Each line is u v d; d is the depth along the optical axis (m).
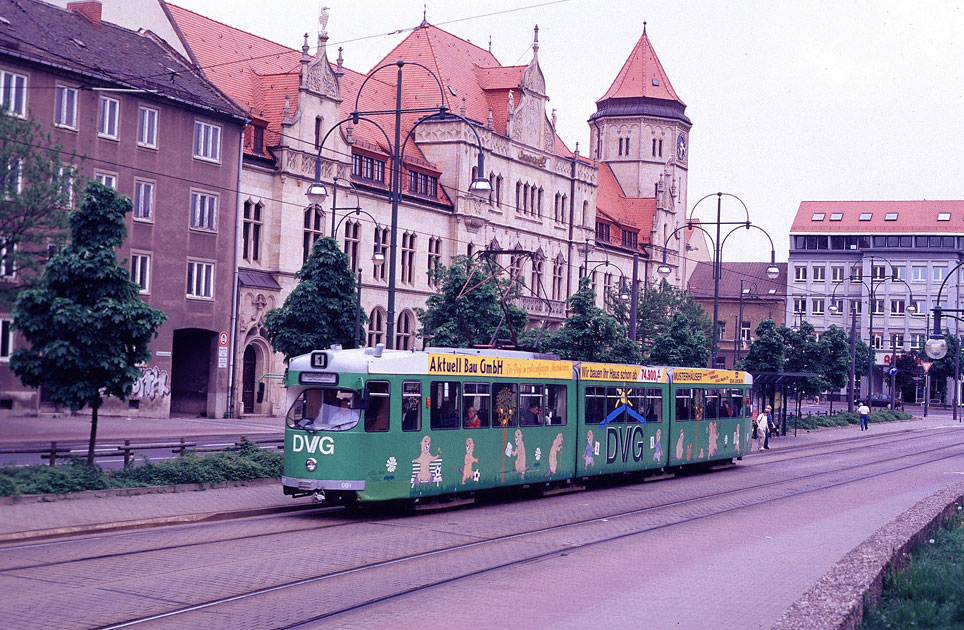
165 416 45.81
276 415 51.88
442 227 63.62
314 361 22.44
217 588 13.58
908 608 12.68
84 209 21.55
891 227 118.25
